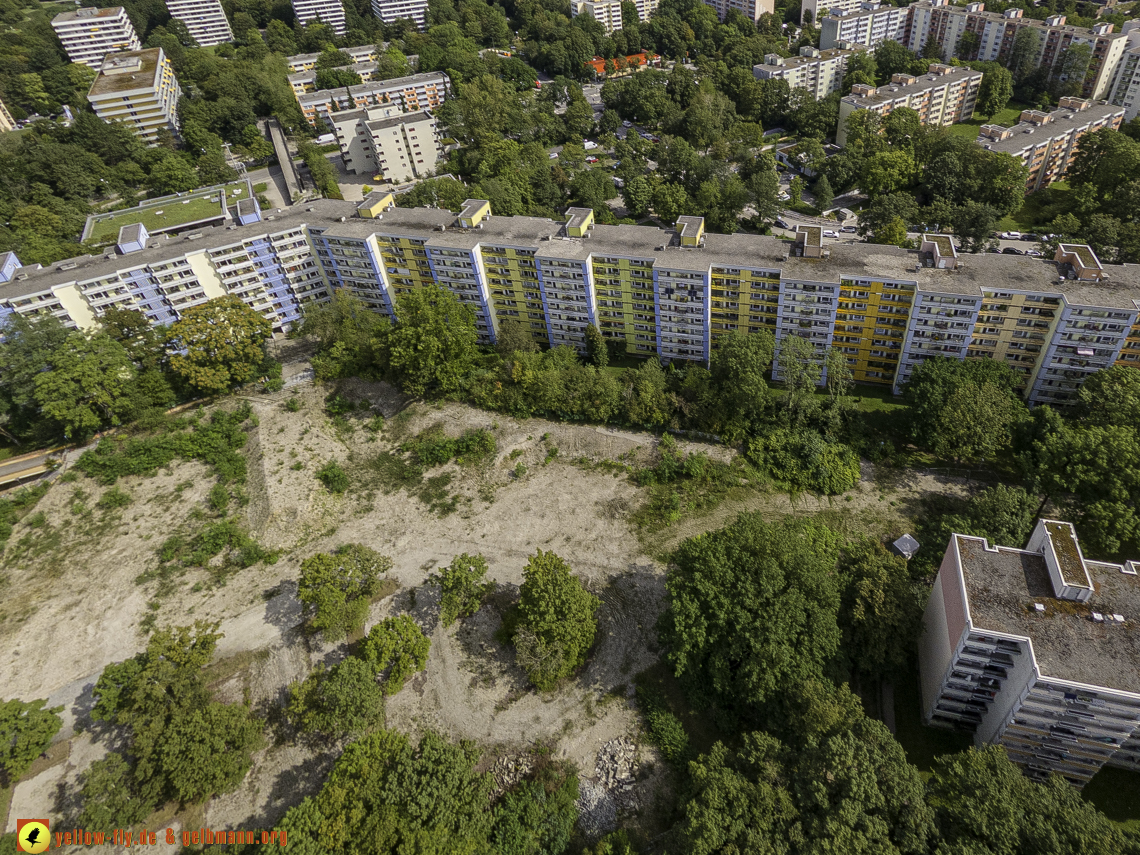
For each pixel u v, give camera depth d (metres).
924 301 120.31
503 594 106.38
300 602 107.38
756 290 132.62
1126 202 162.38
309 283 164.38
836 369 122.94
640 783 84.31
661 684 94.00
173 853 82.38
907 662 91.69
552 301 147.25
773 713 82.81
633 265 136.50
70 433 132.50
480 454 130.75
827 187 197.62
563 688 95.06
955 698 81.25
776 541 90.38
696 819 67.44
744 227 198.62
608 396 130.25
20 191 199.38
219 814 85.75
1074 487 98.06
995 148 188.00
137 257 147.88
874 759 67.50
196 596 110.12
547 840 79.31
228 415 140.38
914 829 62.72
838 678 84.06
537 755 88.25
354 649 100.69
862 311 129.00
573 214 149.25
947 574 82.00
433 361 135.00
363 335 146.62
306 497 124.69
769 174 190.62
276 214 164.25
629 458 126.56
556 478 125.44
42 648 103.56
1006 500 96.94
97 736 92.69
